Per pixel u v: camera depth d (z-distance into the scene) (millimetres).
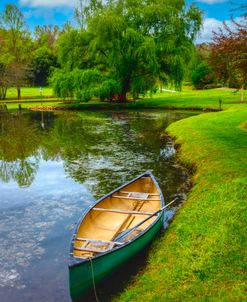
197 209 9344
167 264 7066
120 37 36969
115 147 19422
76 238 7387
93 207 9016
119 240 7941
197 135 18516
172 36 37719
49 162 16703
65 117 33406
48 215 10422
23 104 46312
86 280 6375
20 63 57562
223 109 32906
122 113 35188
